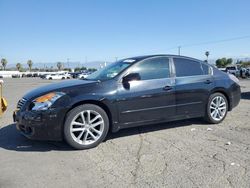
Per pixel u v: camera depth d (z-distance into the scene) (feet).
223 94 22.30
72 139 16.15
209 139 17.90
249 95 40.96
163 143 17.24
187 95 20.06
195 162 14.10
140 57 19.29
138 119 18.15
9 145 17.38
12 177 12.75
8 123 23.76
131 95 17.74
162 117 19.07
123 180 12.26
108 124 17.24
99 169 13.50
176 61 20.20
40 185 11.94
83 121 16.51
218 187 11.45
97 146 16.94
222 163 13.89
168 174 12.76
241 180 12.03
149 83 18.49
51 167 13.84
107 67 20.38
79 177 12.66
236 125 21.44
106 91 17.08
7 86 90.07
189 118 21.17
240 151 15.56
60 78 209.36
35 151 16.24
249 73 118.21
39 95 16.52
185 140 17.78
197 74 20.97
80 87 16.88
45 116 15.79
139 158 14.80
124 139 18.25
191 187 11.49
